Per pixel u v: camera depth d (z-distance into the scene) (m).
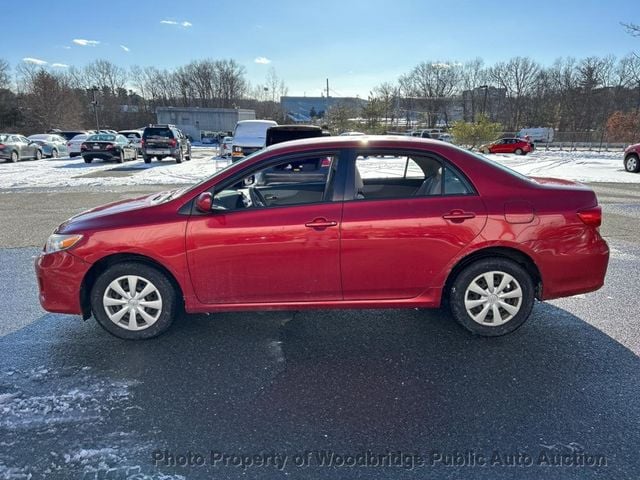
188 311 3.35
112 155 20.86
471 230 3.21
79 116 57.12
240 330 3.59
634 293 4.36
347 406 2.59
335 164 3.32
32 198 10.94
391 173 3.98
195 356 3.18
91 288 3.38
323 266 3.25
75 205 9.86
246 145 13.38
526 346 3.28
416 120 73.25
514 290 3.34
